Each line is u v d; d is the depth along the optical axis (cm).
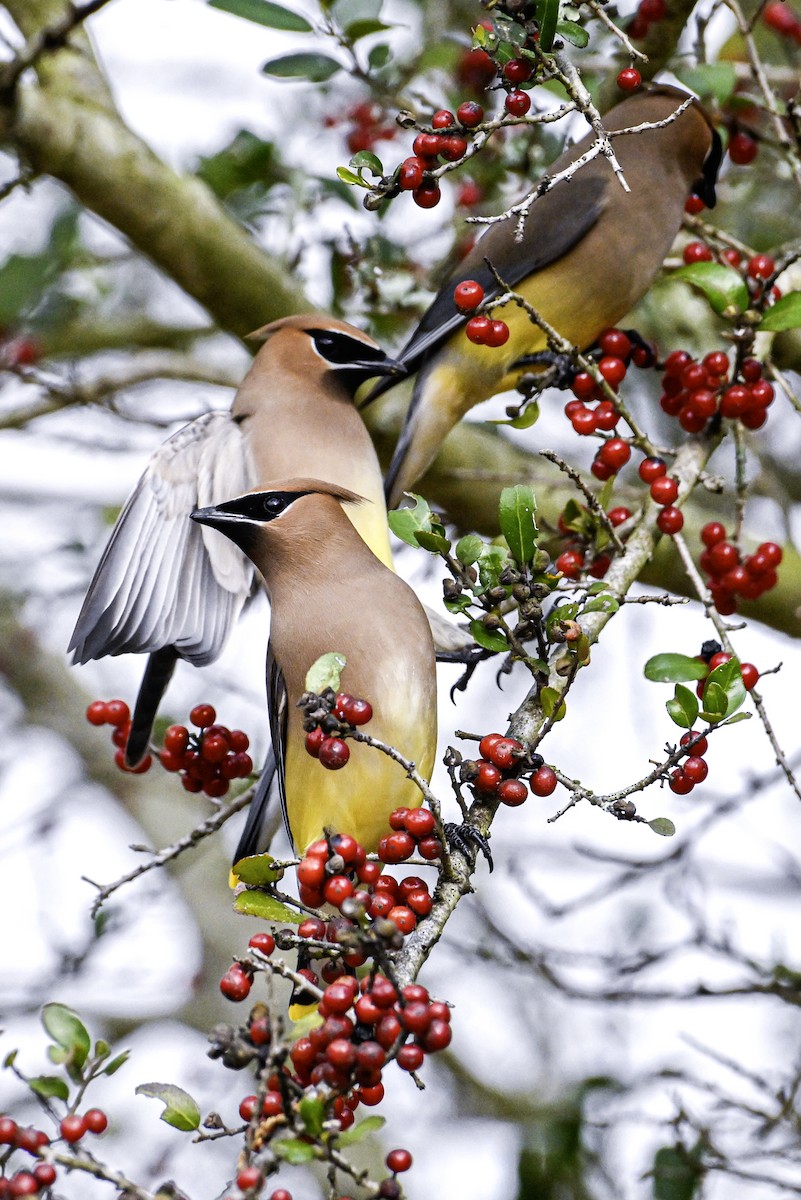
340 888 595
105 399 1248
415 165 667
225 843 1602
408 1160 535
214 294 1153
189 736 839
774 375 884
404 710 752
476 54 1031
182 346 1455
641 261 1006
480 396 1023
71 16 1040
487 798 680
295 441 952
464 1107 1362
